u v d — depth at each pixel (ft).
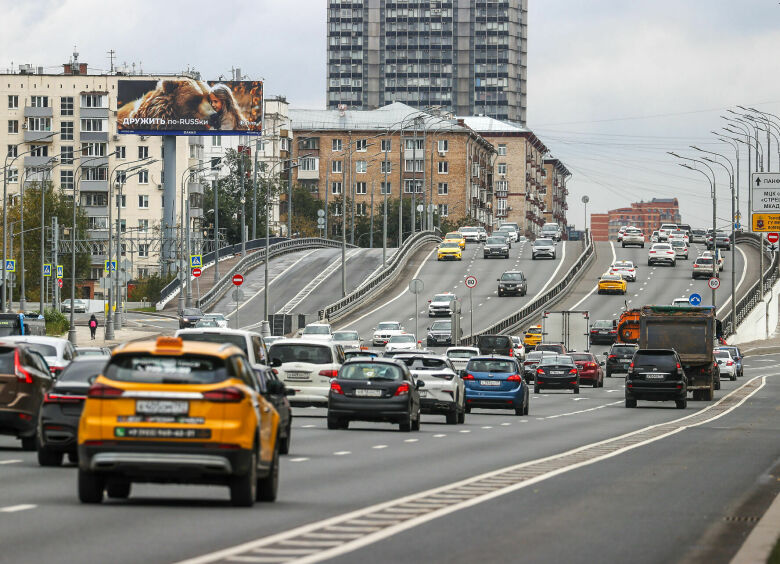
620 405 473.26
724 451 258.37
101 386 144.05
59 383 211.20
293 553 115.24
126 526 132.98
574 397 534.78
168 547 118.21
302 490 175.22
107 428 143.13
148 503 154.51
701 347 508.94
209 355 146.20
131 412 143.13
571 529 136.77
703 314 510.99
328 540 124.67
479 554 117.39
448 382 348.38
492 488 179.52
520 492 174.60
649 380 446.19
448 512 150.30
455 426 343.46
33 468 205.57
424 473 202.59
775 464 228.22
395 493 171.83
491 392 398.62
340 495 168.76
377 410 305.12
